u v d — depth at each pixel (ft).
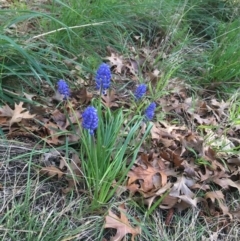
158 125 2.32
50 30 2.56
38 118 2.10
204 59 3.01
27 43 2.31
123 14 3.00
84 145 1.90
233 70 2.84
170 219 1.92
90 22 2.70
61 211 1.79
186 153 2.20
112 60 2.64
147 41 3.09
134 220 1.80
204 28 3.37
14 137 2.02
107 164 1.85
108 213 1.79
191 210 1.98
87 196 1.86
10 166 1.90
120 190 1.89
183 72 2.87
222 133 2.43
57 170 1.88
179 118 2.49
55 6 2.78
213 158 2.19
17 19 2.24
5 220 1.72
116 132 1.90
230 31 3.05
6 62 2.21
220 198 2.03
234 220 2.02
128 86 2.58
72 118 2.12
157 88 2.49
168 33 3.03
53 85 2.35
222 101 2.67
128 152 2.03
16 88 2.24
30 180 1.85
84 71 2.48
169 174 2.03
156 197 1.94
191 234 1.91
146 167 2.00
